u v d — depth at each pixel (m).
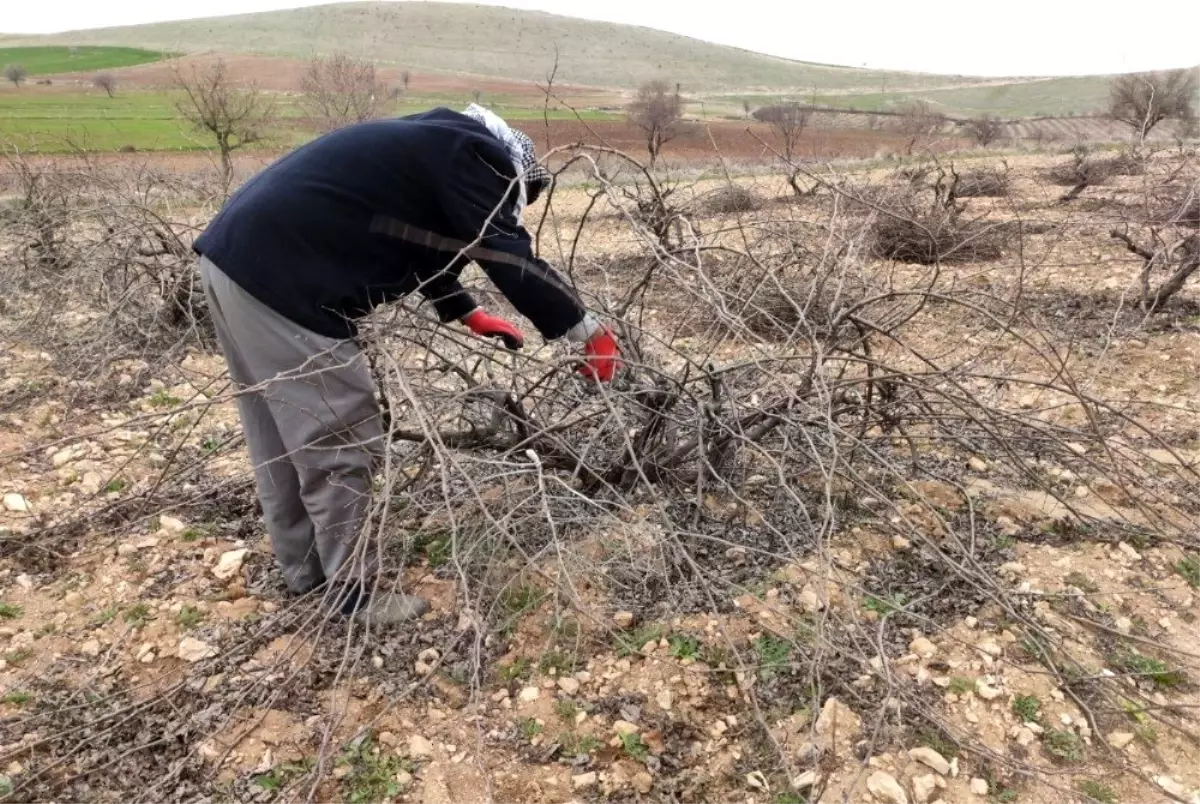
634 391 2.86
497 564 2.75
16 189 7.39
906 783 2.08
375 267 2.32
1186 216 7.04
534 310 2.43
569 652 2.52
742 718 2.30
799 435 3.13
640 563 2.82
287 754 2.22
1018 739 2.21
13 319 5.60
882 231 6.45
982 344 4.65
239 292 2.21
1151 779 2.09
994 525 3.05
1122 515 2.97
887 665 2.12
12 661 2.54
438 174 2.21
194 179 7.62
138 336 5.24
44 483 3.53
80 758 2.21
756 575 2.80
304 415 2.32
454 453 2.54
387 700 2.38
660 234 3.29
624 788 2.12
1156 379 4.27
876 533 3.02
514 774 2.16
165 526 3.16
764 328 4.63
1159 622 2.59
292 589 2.76
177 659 2.53
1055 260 6.46
